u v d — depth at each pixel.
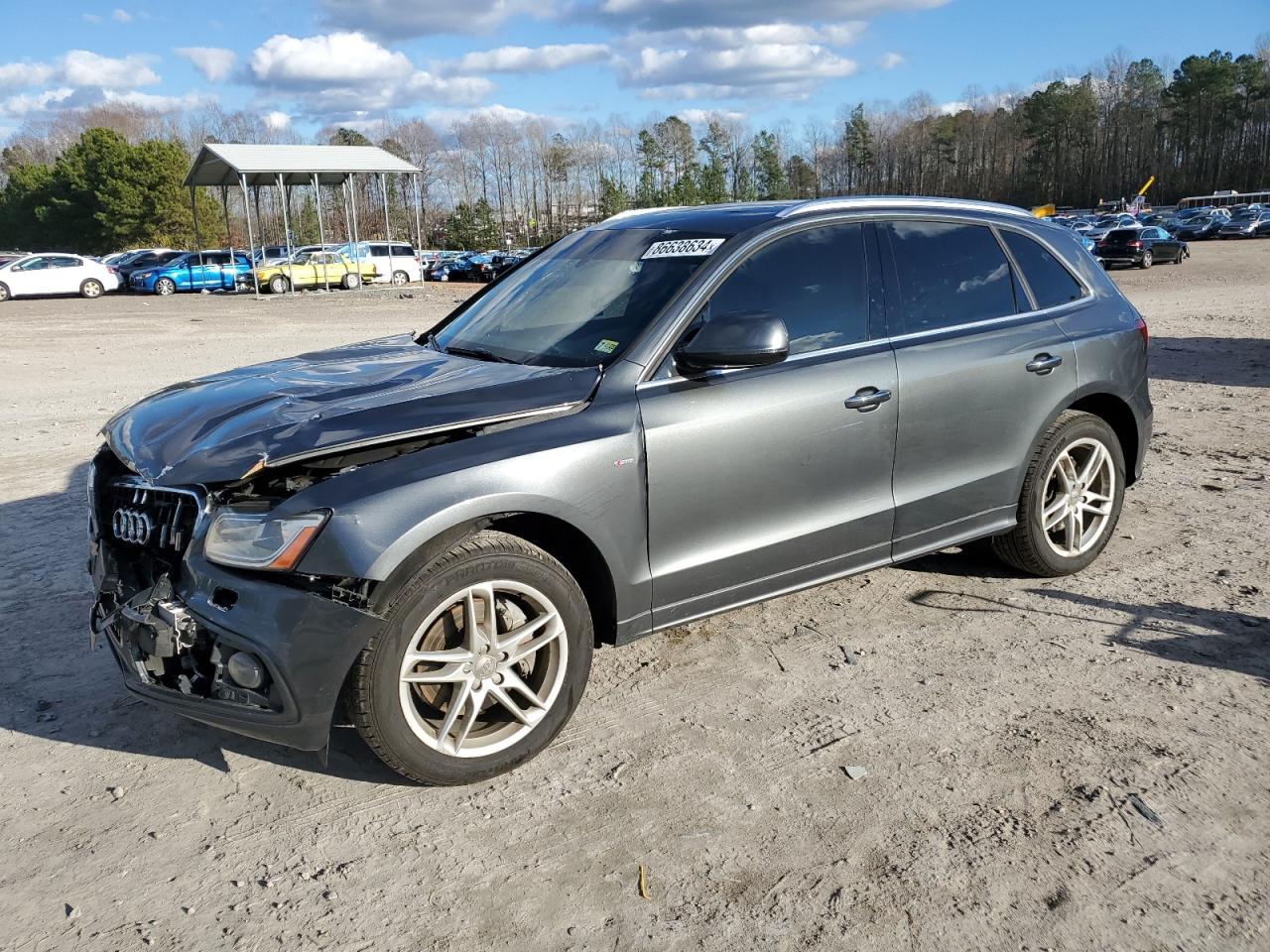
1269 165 119.25
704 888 2.71
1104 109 128.50
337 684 2.88
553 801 3.11
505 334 3.97
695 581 3.60
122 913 2.63
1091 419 4.71
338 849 2.89
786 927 2.55
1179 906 2.59
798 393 3.72
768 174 96.75
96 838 2.95
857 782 3.17
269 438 3.01
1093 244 36.97
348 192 40.09
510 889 2.71
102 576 3.31
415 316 23.86
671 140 110.44
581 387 3.37
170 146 66.00
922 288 4.23
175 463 3.05
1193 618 4.36
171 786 3.21
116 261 41.06
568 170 117.19
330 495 2.88
